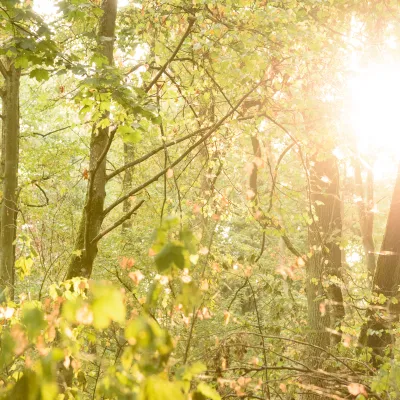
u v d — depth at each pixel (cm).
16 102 1018
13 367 347
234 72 810
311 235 1080
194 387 433
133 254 1438
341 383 529
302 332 756
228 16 856
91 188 739
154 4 916
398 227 944
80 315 184
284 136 1080
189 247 212
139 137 651
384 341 867
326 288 999
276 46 842
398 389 445
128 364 213
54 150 1395
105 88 639
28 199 1328
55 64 635
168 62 758
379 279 945
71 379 427
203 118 991
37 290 853
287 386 552
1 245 950
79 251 733
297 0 923
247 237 2194
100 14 684
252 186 1021
